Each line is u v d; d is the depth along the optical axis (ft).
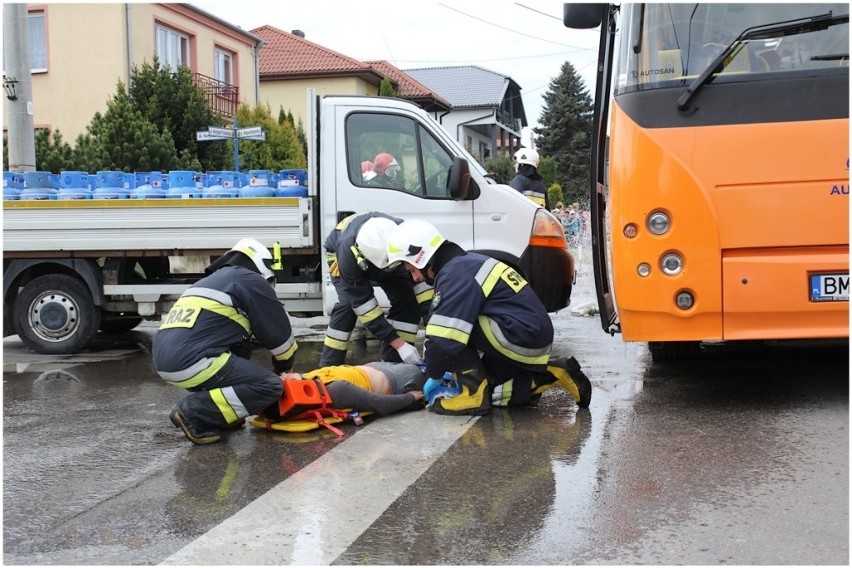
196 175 25.95
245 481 13.56
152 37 67.51
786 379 19.97
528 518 11.60
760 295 16.33
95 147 48.65
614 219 17.35
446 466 13.99
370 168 24.57
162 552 10.77
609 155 17.76
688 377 20.81
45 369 24.44
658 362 23.31
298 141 71.51
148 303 26.84
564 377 17.65
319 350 27.20
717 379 20.38
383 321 19.24
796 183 16.20
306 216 24.79
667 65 16.93
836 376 20.16
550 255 24.09
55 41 64.28
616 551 10.46
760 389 18.95
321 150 24.61
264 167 65.41
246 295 16.11
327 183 24.56
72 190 26.27
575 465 13.84
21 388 21.62
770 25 16.40
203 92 58.23
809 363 22.02
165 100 55.47
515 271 17.46
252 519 11.84
